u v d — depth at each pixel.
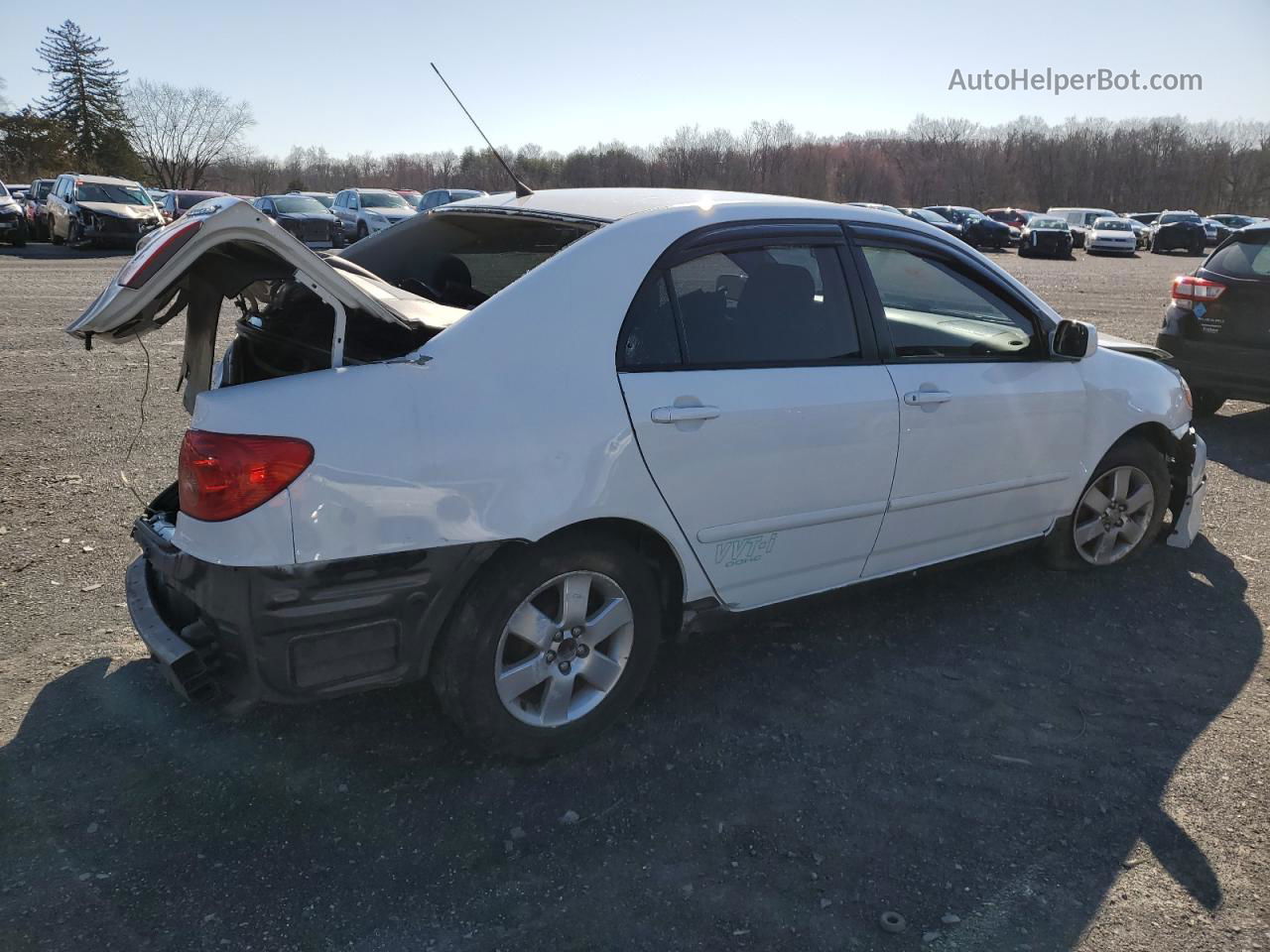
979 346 3.70
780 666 3.51
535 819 2.62
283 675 2.43
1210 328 6.93
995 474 3.74
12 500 4.91
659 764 2.89
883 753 2.99
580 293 2.74
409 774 2.79
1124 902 2.37
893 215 3.52
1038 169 84.44
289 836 2.52
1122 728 3.17
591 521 2.78
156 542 2.63
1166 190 82.12
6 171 61.44
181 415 6.89
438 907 2.29
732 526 3.02
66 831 2.50
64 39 66.12
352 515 2.38
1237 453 6.69
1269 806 2.76
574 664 2.85
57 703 3.08
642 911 2.30
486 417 2.54
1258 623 3.98
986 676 3.48
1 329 10.30
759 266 3.11
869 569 3.52
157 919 2.22
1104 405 4.07
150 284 2.34
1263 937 2.27
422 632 2.57
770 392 3.02
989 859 2.52
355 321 2.72
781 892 2.38
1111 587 4.30
